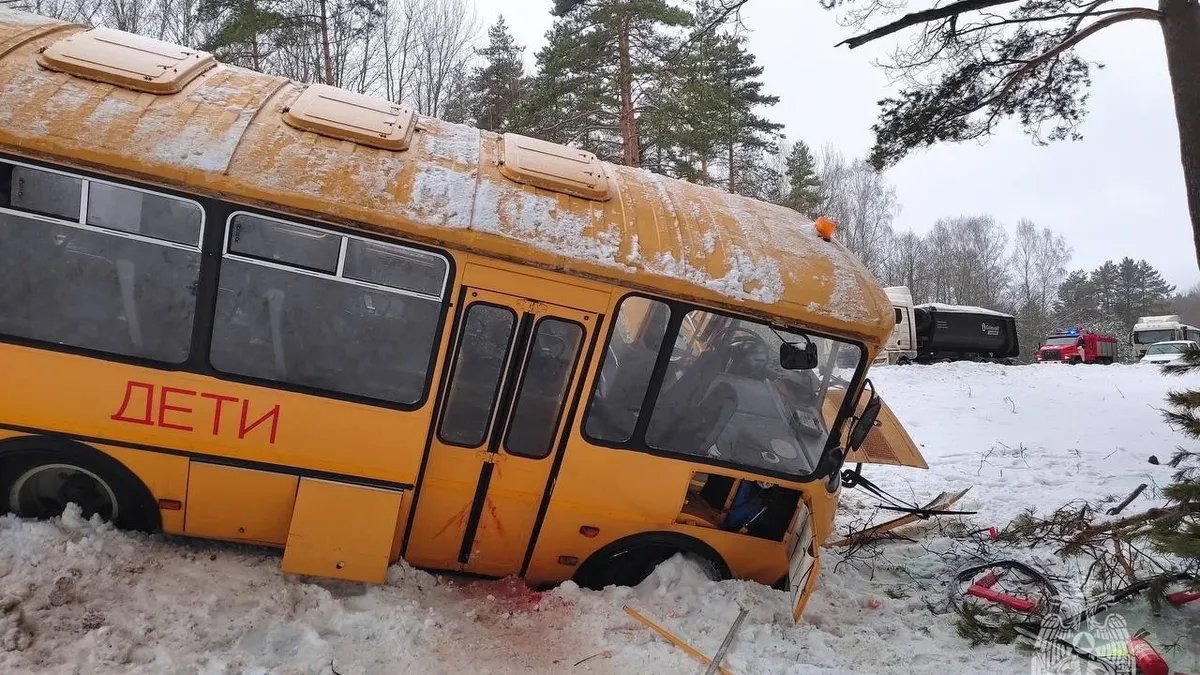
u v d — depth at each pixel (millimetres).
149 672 3625
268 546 4824
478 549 4918
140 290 4246
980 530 7398
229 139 4273
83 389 4254
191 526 4570
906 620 5496
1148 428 12344
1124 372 18984
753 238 5133
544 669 4336
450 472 4676
